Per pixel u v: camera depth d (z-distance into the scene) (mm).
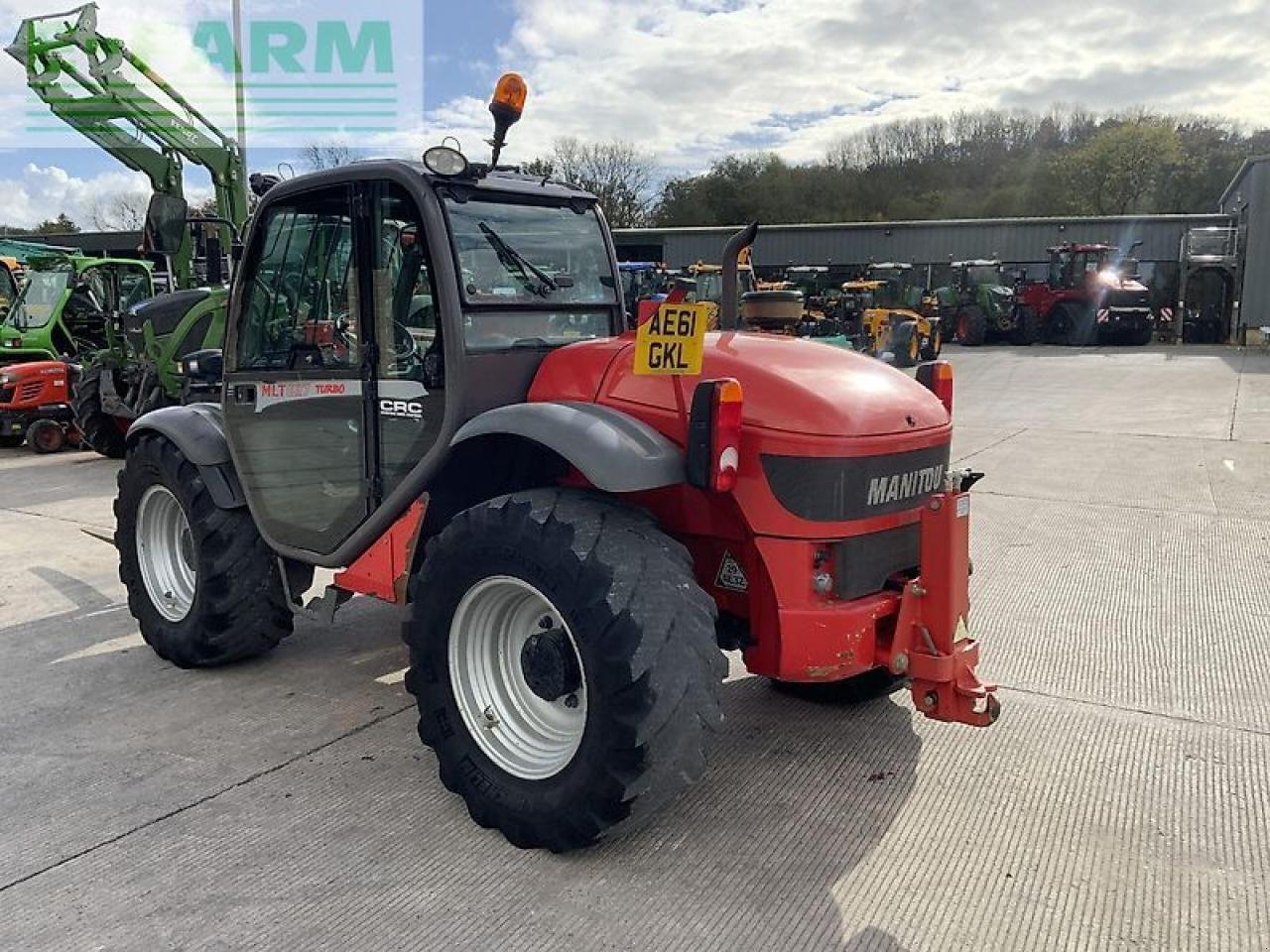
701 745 2629
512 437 3100
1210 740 3453
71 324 12539
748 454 2797
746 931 2438
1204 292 25516
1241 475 7926
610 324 3689
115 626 4879
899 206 49969
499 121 3379
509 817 2791
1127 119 49750
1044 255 30500
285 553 3781
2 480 9195
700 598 2693
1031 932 2430
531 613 2955
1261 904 2535
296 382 3574
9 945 2406
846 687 3664
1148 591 5070
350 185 3311
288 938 2430
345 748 3479
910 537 3014
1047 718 3637
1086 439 9891
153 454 4148
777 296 3748
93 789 3189
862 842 2834
